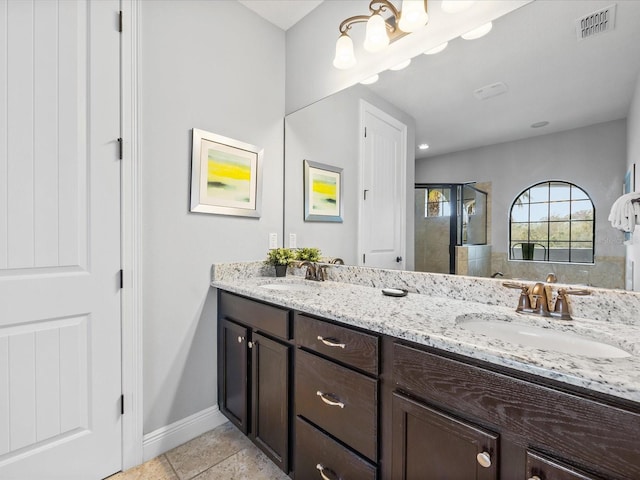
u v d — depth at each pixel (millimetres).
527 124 1234
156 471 1501
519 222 1251
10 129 1222
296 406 1334
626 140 1029
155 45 1598
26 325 1266
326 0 1952
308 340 1279
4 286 1217
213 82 1830
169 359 1665
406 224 1589
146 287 1575
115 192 1469
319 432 1218
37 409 1288
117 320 1480
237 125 1942
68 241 1350
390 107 1646
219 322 1851
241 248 1974
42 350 1298
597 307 1061
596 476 627
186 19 1717
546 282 1172
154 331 1609
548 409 690
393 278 1632
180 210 1695
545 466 684
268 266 2094
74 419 1372
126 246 1502
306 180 2088
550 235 1179
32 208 1271
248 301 1606
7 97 1214
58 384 1335
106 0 1440
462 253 1396
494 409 770
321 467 1209
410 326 969
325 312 1182
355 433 1089
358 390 1077
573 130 1132
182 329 1715
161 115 1618
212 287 1843
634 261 1021
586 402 643
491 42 1313
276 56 2182
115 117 1466
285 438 1378
